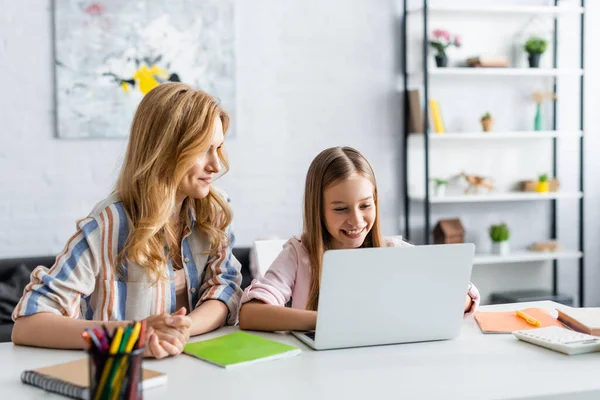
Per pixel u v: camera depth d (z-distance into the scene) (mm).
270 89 3906
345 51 4004
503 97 4242
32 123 3588
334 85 4000
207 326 1663
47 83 3594
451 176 4199
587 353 1484
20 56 3551
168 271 1738
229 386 1276
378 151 4090
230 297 1766
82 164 3666
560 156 4355
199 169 1653
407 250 1507
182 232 1797
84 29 3598
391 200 4125
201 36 3752
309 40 3949
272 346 1510
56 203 3646
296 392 1245
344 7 3988
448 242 4039
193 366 1399
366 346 1549
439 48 3982
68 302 1595
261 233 3938
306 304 1883
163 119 1622
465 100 4180
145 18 3668
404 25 4020
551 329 1617
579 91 4352
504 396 1224
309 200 1869
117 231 1656
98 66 3629
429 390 1254
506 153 4281
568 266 4422
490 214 4289
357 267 1474
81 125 3631
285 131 3943
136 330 1138
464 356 1466
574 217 4422
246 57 3861
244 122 3879
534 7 4035
